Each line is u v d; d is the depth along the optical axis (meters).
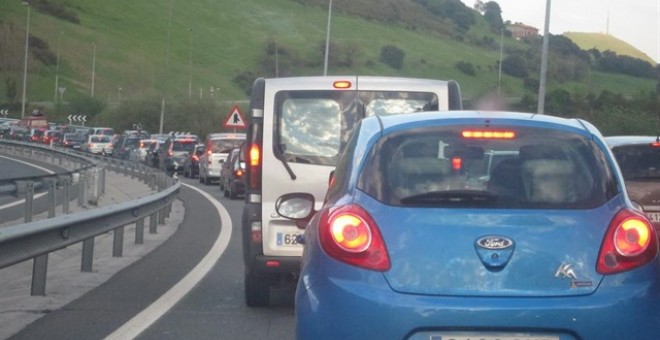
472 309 5.62
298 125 10.76
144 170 37.16
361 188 6.09
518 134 6.27
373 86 10.77
